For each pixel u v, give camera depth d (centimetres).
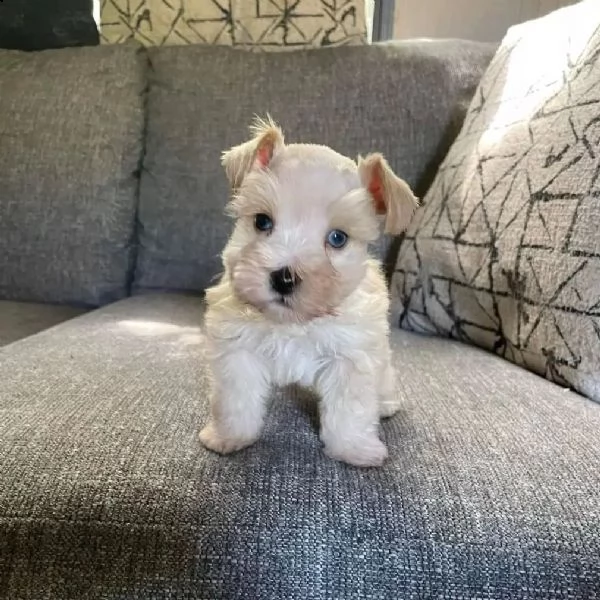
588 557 65
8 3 197
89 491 71
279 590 66
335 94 170
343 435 79
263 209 83
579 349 97
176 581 67
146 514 69
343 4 188
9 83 180
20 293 177
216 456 78
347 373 83
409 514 68
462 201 135
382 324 87
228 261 85
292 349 85
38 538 69
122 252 176
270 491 71
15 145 176
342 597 65
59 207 173
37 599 68
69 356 109
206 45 186
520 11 228
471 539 66
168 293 176
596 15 122
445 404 95
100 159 174
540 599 64
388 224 86
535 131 120
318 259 79
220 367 84
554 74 125
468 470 75
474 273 125
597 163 101
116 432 81
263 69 176
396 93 169
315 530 67
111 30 199
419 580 65
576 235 100
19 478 72
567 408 91
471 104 157
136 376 101
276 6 190
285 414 93
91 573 68
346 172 85
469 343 132
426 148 168
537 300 107
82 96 177
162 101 178
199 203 173
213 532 67
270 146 87
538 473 74
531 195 113
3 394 91
